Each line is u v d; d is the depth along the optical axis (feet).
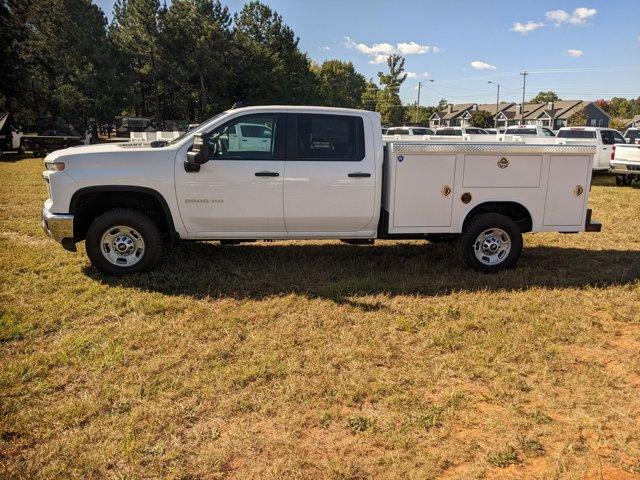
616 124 239.71
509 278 19.94
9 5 129.59
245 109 18.97
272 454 9.46
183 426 10.27
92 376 12.08
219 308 16.44
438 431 10.23
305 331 14.78
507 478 8.92
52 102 171.32
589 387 11.97
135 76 184.85
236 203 19.06
